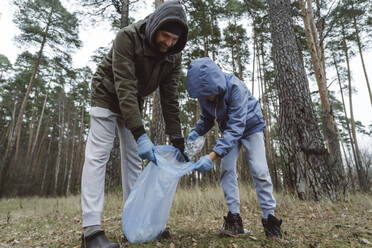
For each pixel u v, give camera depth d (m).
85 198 1.47
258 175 1.82
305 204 3.75
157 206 1.63
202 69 1.70
